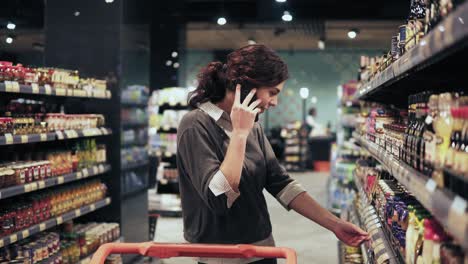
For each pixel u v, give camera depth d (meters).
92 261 2.36
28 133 4.79
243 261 2.74
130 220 6.63
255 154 2.68
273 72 2.46
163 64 13.62
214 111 2.57
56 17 6.34
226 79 2.55
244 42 18.09
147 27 7.46
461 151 1.60
